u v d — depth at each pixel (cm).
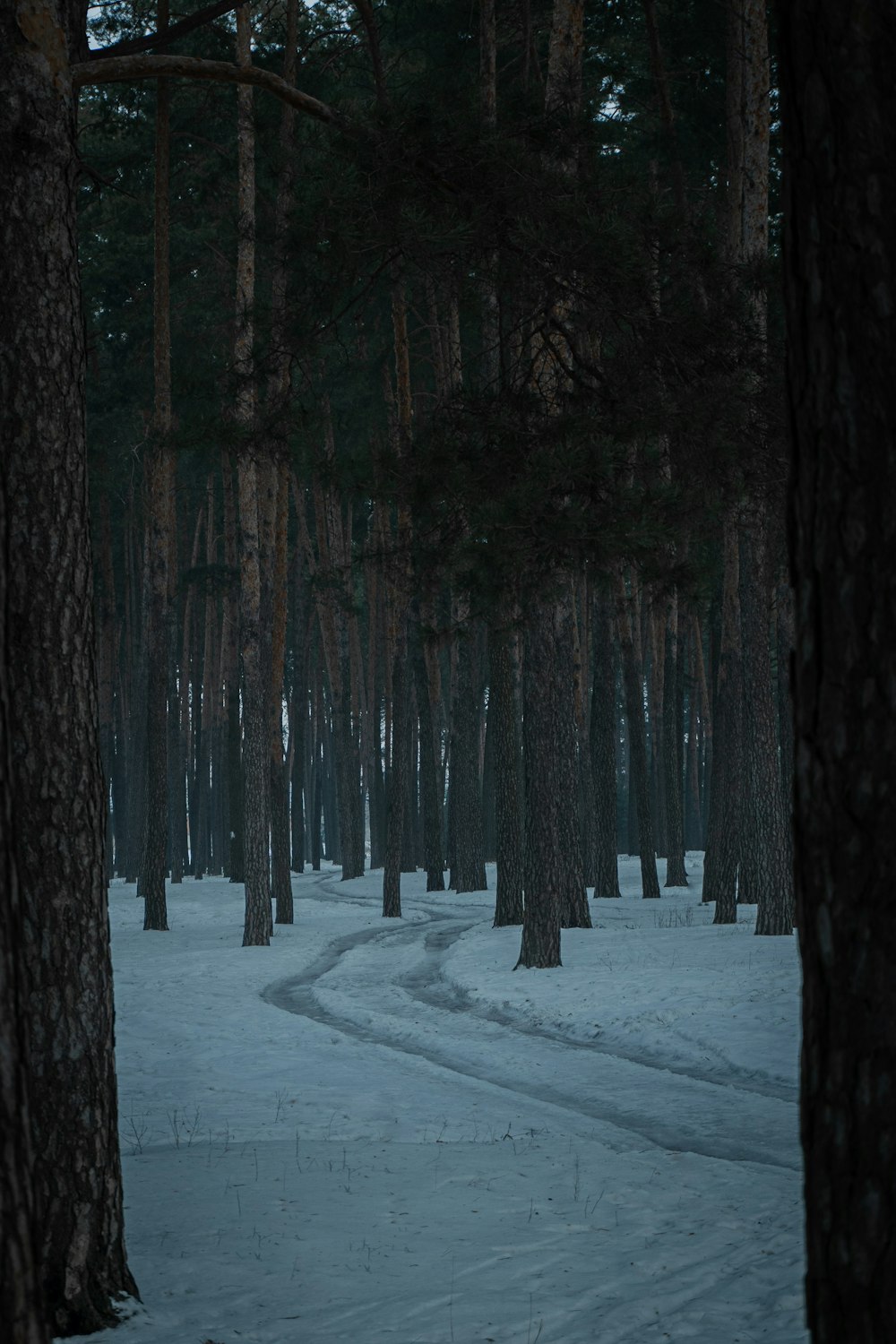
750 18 2491
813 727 267
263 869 3056
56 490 686
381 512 4288
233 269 4056
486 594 1748
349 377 4062
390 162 1274
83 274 4434
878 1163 251
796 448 277
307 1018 1928
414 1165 976
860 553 262
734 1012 1691
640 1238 775
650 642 6116
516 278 1488
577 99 2109
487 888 4778
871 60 266
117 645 6962
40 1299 286
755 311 1564
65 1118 645
